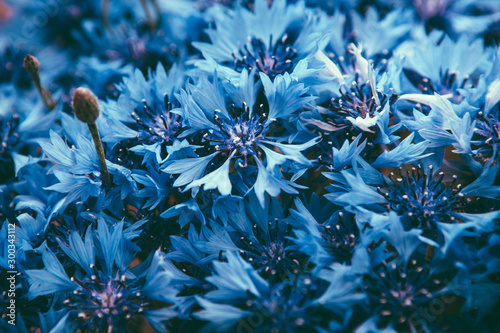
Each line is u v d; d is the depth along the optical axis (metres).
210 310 0.34
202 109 0.37
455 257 0.35
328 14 0.42
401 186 0.37
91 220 0.37
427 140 0.36
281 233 0.37
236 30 0.39
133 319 0.36
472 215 0.36
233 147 0.37
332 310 0.34
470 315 0.35
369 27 0.41
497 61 0.38
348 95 0.37
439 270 0.35
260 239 0.37
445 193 0.37
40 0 0.46
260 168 0.36
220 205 0.36
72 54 0.45
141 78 0.38
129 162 0.37
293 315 0.35
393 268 0.35
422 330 0.35
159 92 0.38
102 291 0.36
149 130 0.38
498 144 0.37
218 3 0.43
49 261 0.36
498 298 0.35
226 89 0.37
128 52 0.43
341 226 0.36
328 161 0.37
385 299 0.35
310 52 0.38
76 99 0.35
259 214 0.37
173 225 0.38
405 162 0.36
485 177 0.36
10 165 0.40
